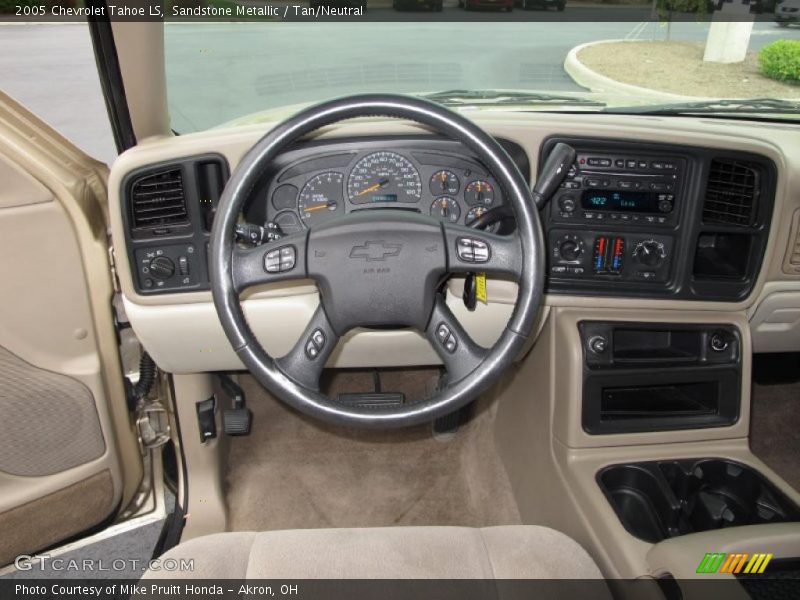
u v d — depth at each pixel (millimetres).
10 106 1319
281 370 1133
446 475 2033
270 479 2012
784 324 1746
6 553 1559
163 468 1882
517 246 1119
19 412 1417
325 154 1424
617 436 1512
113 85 1361
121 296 1575
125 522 1789
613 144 1451
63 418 1478
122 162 1340
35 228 1286
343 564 1075
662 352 1623
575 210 1516
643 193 1503
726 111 1729
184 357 1587
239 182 1087
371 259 1111
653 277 1565
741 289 1578
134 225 1400
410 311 1136
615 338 1684
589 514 1366
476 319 1592
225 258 1092
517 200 1099
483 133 1094
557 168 1251
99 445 1555
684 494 1512
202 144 1363
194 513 1814
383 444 2141
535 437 1714
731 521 1411
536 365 1694
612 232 1534
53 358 1415
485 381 1114
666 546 1109
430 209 1474
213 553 1111
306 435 2168
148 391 1688
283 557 1090
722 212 1529
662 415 1557
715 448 1540
